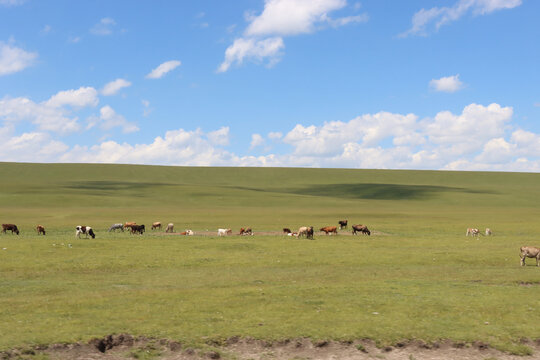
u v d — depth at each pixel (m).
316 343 16.31
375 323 17.91
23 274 27.98
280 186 168.62
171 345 15.98
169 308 19.58
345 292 22.53
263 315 18.72
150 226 62.34
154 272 29.64
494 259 34.62
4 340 15.55
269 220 70.81
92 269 30.08
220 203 108.81
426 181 181.75
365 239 47.00
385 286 24.00
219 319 18.20
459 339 16.67
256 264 32.75
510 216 80.44
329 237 49.19
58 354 15.15
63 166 188.88
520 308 19.92
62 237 44.91
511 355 15.93
